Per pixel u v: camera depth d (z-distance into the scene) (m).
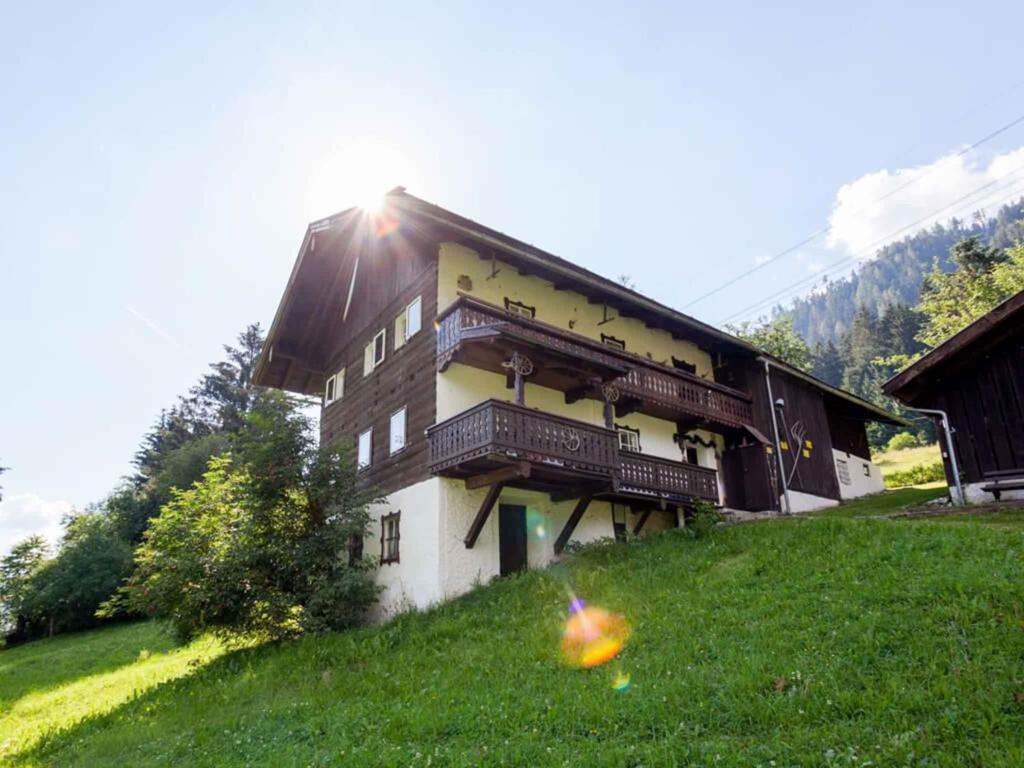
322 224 18.58
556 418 13.86
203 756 7.68
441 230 15.86
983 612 6.47
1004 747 4.41
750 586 9.62
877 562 9.02
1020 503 11.91
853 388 77.25
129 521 33.25
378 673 9.72
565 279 17.83
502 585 13.34
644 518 18.23
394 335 17.91
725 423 20.11
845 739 4.88
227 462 16.58
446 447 13.97
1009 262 37.12
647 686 6.74
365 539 16.94
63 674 18.30
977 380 12.80
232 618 14.16
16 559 30.78
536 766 5.50
